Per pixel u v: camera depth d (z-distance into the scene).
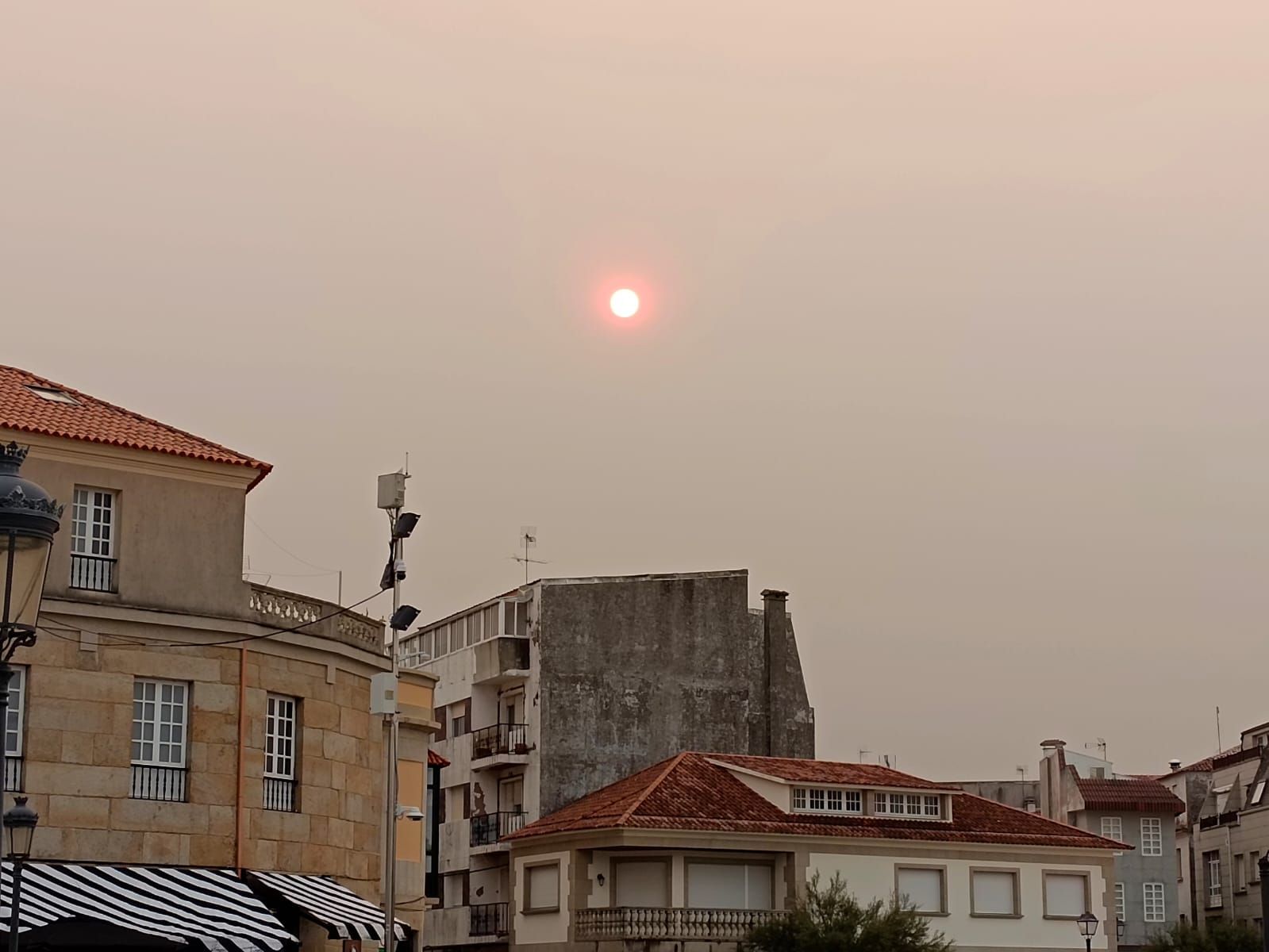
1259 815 82.56
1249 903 83.19
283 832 38.72
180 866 36.66
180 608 38.00
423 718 47.62
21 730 35.38
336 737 40.72
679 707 71.88
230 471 39.31
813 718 74.69
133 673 36.88
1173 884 80.88
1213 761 91.31
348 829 40.81
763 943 56.66
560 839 61.00
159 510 38.34
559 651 70.81
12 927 28.44
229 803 37.62
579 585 71.69
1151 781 91.06
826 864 60.34
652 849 58.94
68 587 36.72
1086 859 65.62
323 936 39.25
